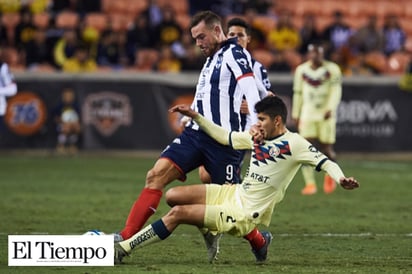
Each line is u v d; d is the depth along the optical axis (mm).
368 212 41906
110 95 71562
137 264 26766
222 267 26359
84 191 48500
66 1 85688
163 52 78000
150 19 81625
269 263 27562
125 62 79938
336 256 29328
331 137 52500
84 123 71312
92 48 78938
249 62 29188
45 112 70875
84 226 35844
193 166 28859
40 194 46844
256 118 27844
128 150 71875
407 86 74562
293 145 26172
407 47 92062
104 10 88188
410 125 74812
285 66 77875
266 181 26172
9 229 34625
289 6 93812
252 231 27281
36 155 70000
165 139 72375
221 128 27578
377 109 74375
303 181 57562
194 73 73062
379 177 58812
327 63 52250
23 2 84188
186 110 27328
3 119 70312
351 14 94812
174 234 33688
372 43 85750
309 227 36656
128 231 27422
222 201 26453
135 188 50219
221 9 87375
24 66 77938
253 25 82750
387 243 32531
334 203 45469
